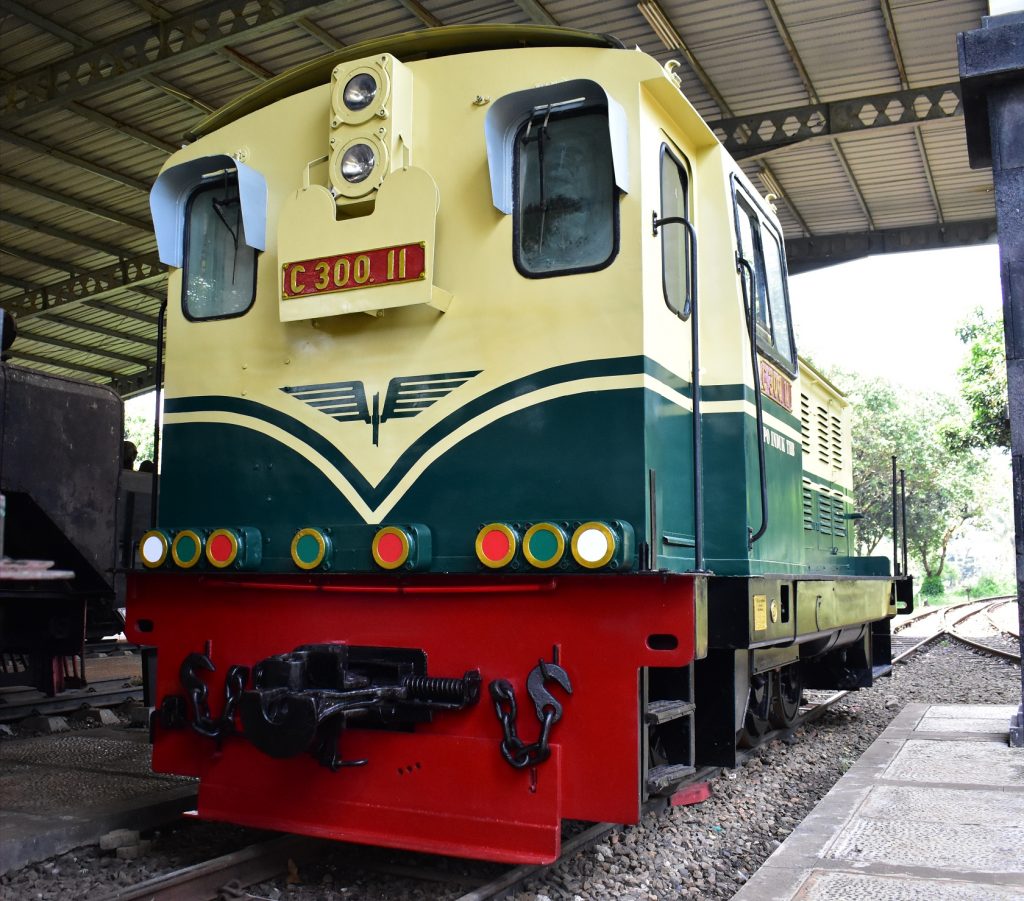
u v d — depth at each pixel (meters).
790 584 5.13
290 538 4.47
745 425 4.72
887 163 15.82
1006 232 6.38
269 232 4.68
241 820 4.28
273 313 4.64
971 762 5.97
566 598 3.91
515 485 4.08
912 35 12.39
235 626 4.54
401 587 4.14
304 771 4.21
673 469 4.32
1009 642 17.16
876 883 3.62
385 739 4.07
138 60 12.94
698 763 4.63
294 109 4.71
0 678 8.18
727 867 4.44
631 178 4.07
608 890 4.05
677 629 3.73
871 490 43.31
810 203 17.58
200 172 4.90
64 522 7.82
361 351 4.41
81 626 8.37
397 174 4.26
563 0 11.70
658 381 4.11
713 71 13.39
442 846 3.88
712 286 4.82
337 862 4.43
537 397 4.08
